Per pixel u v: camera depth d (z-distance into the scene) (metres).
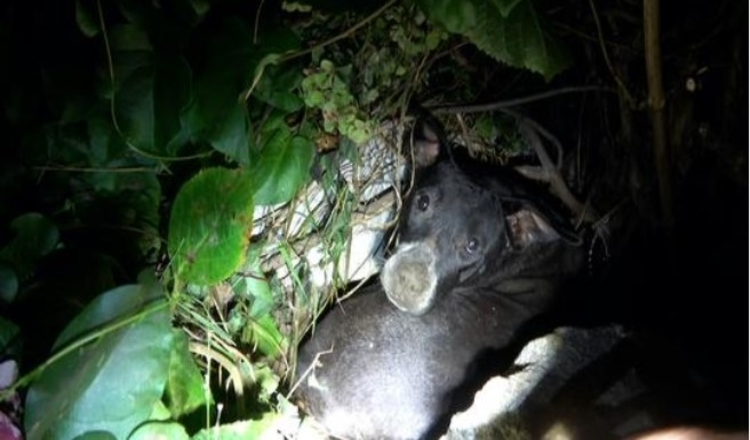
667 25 0.72
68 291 0.59
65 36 0.62
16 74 0.62
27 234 0.60
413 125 0.83
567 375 0.64
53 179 0.65
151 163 0.66
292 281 0.82
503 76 0.83
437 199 0.85
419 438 0.81
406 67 0.75
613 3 0.72
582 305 0.86
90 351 0.53
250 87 0.62
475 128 0.88
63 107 0.62
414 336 0.84
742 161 0.72
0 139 0.64
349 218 0.83
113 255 0.66
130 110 0.61
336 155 0.79
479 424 0.63
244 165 0.64
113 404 0.53
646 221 0.81
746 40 0.68
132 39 0.61
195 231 0.60
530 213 0.87
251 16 0.66
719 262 0.79
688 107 0.73
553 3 0.73
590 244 0.89
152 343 0.55
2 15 0.61
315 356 0.81
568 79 0.82
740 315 0.75
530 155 0.90
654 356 0.65
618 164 0.83
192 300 0.69
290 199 0.74
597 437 0.57
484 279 0.89
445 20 0.62
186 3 0.62
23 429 0.52
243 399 0.68
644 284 0.83
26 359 0.56
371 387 0.81
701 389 0.60
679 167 0.76
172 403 0.60
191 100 0.62
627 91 0.74
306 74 0.70
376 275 0.89
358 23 0.67
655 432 0.51
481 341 0.85
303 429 0.74
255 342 0.76
